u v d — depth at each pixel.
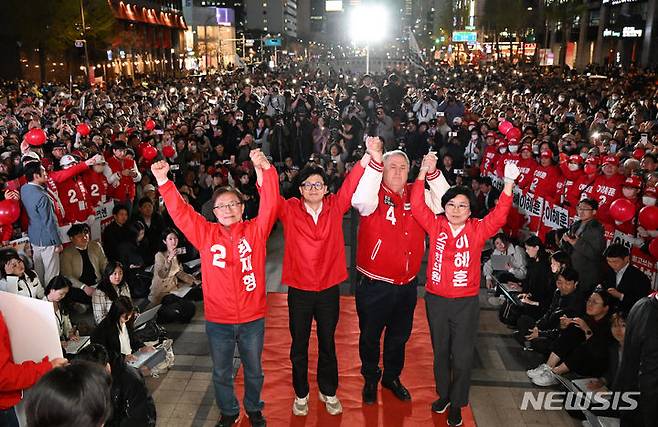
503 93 25.08
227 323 4.12
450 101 18.94
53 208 7.21
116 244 7.86
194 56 78.94
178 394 5.27
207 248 4.05
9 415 3.29
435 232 4.31
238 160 13.77
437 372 4.59
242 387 5.19
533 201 9.68
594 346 5.13
